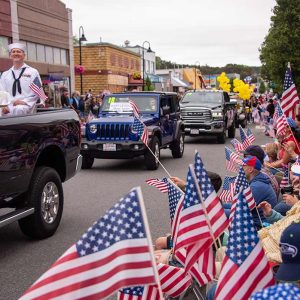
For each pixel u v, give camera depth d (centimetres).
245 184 447
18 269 538
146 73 4925
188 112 1970
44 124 635
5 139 546
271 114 2222
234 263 255
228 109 2122
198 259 312
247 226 257
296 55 2542
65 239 646
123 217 237
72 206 838
